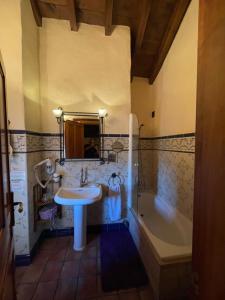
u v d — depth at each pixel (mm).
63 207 2521
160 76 2914
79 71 2441
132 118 2430
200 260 609
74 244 2215
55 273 1825
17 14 1810
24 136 1907
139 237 2096
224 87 486
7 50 1813
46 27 2322
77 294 1584
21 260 1946
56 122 2428
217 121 516
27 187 1954
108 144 2578
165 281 1434
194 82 2002
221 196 489
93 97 2496
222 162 488
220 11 511
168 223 2471
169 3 2184
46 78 2365
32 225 2084
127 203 2703
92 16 2330
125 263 1945
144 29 2381
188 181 2148
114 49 2502
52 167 2439
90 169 2555
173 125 2504
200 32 627
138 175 3027
